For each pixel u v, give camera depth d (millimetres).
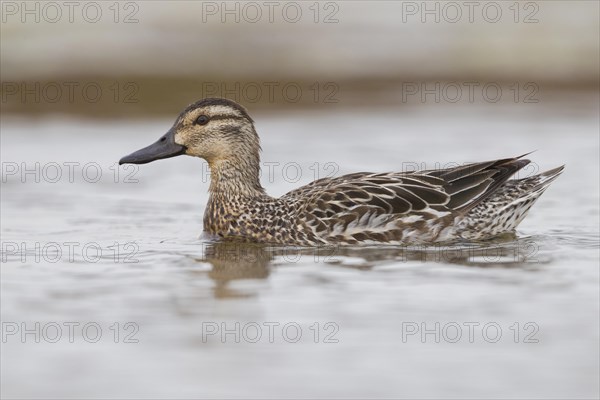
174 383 12445
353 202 18672
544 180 19344
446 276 16484
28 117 30391
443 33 35562
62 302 15289
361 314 14719
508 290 15742
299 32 35125
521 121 29594
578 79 33062
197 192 23875
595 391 12242
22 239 19375
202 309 14969
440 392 12227
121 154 26625
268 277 16578
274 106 31516
